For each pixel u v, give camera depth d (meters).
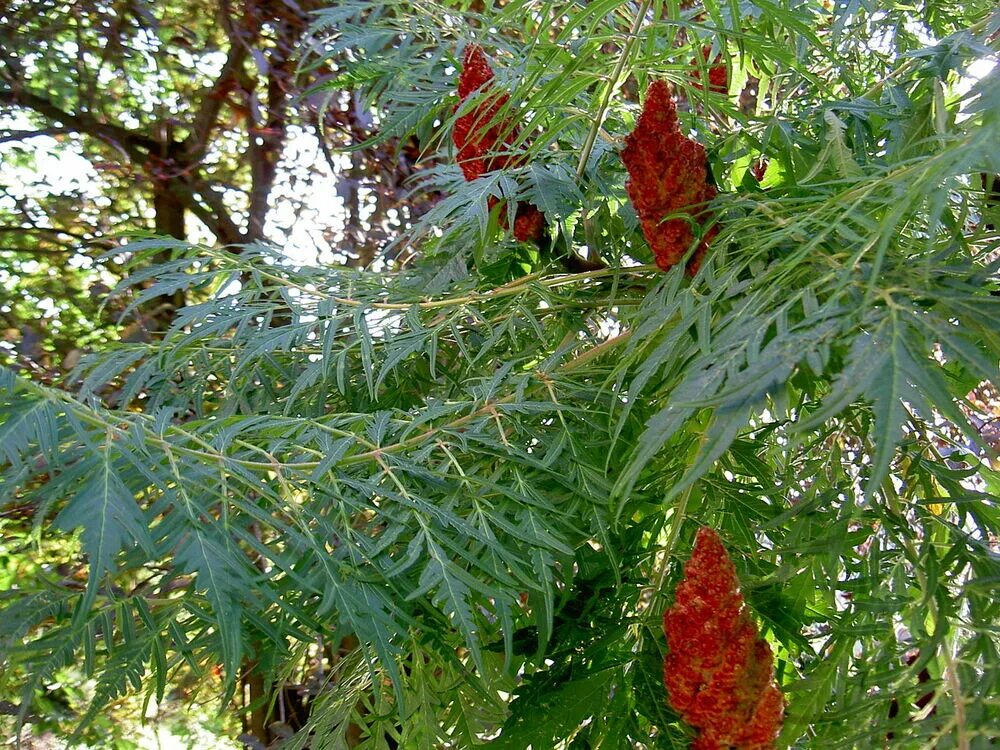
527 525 0.66
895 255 0.59
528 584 0.62
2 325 1.62
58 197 1.74
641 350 0.66
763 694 0.63
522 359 0.86
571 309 0.92
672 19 0.73
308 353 0.95
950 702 0.61
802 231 0.64
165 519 0.54
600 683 0.73
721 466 0.84
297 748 0.99
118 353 0.89
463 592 0.59
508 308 0.89
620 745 0.71
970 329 0.52
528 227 0.91
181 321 0.82
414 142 1.61
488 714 0.90
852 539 0.75
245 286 0.89
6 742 1.27
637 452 0.54
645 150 0.72
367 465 0.74
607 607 0.77
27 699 0.56
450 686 0.90
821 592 0.89
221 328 0.83
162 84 1.77
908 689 0.63
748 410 0.46
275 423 0.67
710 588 0.63
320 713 0.99
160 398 0.92
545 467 0.68
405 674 0.97
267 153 1.64
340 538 0.61
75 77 1.67
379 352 0.92
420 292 0.93
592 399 0.77
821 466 0.84
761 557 0.82
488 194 0.81
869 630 0.70
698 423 0.80
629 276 0.91
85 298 1.73
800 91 1.03
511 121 0.86
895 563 0.74
